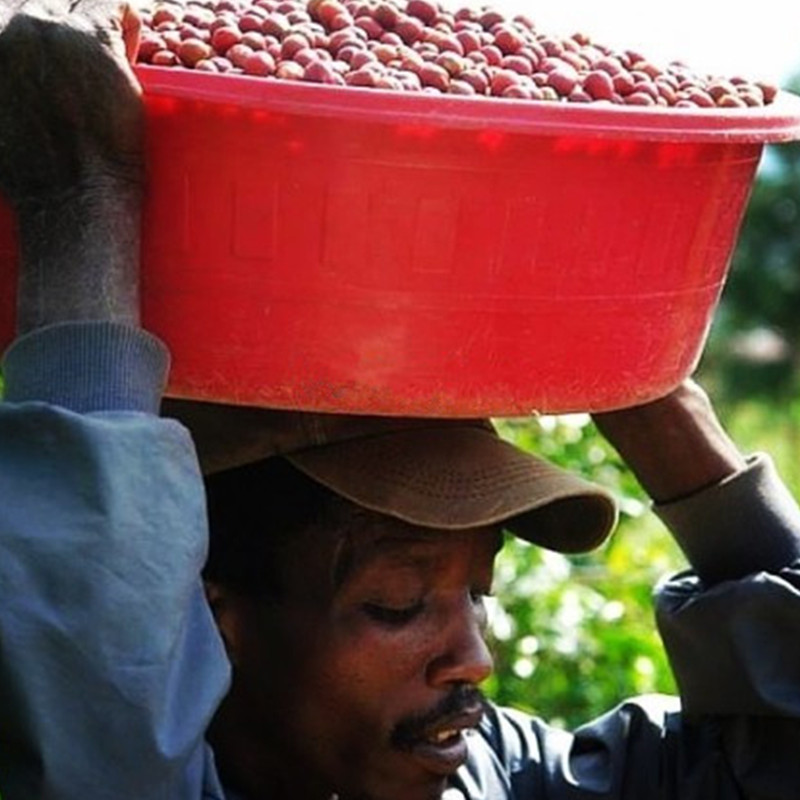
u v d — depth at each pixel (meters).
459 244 6.09
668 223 6.34
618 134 6.02
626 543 13.60
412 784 7.03
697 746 7.96
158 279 6.18
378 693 6.96
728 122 6.23
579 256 6.21
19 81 6.02
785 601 7.68
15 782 6.00
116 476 5.99
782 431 21.47
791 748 7.79
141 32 6.30
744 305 21.47
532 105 5.96
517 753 7.94
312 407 6.22
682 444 7.81
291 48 6.35
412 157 6.00
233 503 7.02
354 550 6.93
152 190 6.12
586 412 6.45
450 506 6.84
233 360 6.20
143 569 5.99
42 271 6.12
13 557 5.95
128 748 5.95
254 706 7.06
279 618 6.98
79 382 6.08
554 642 12.27
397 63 6.32
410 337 6.15
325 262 6.09
